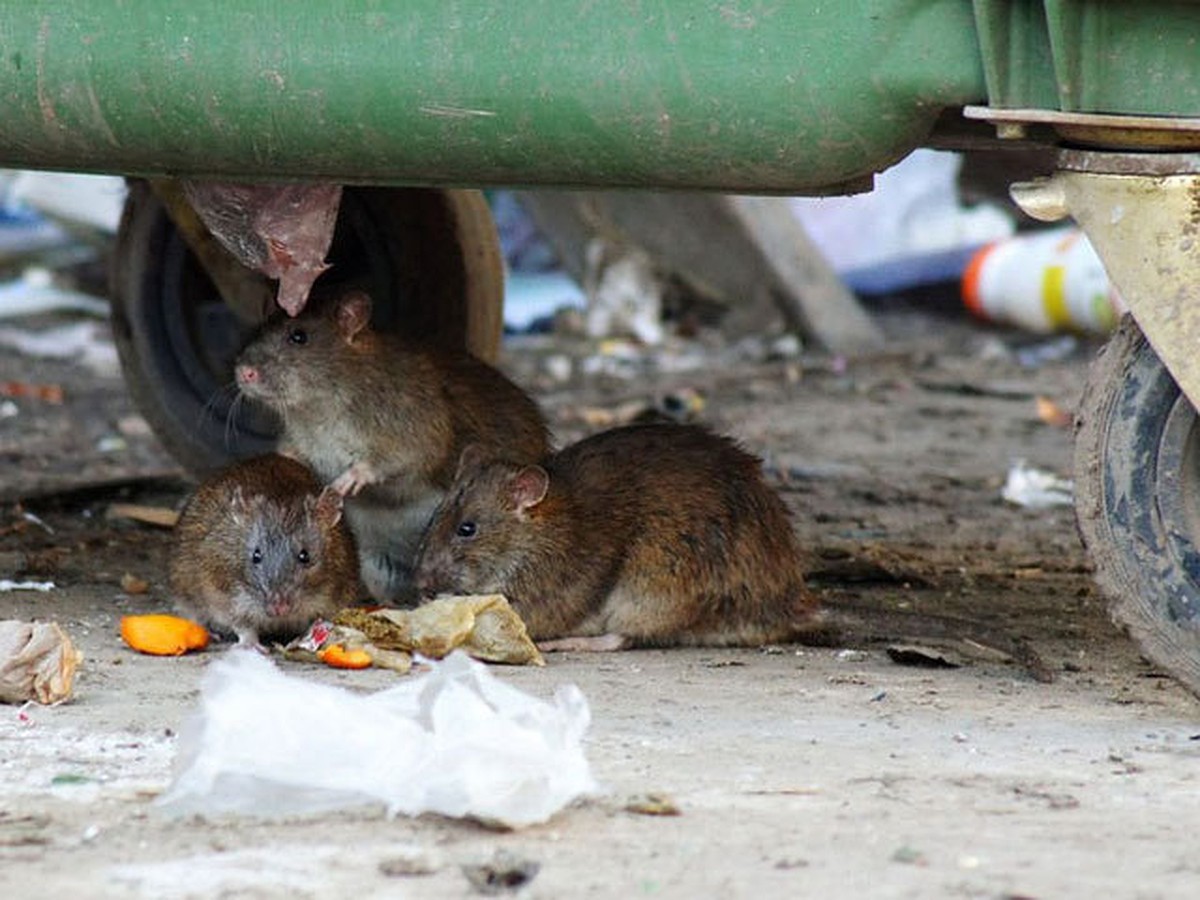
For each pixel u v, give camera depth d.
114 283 15.52
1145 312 8.98
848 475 19.38
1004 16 8.78
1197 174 8.80
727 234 28.05
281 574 11.88
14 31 9.88
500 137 9.45
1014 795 8.41
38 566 13.88
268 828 7.84
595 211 28.08
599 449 12.28
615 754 9.04
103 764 8.77
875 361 27.14
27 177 27.83
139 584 13.20
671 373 26.17
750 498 11.95
